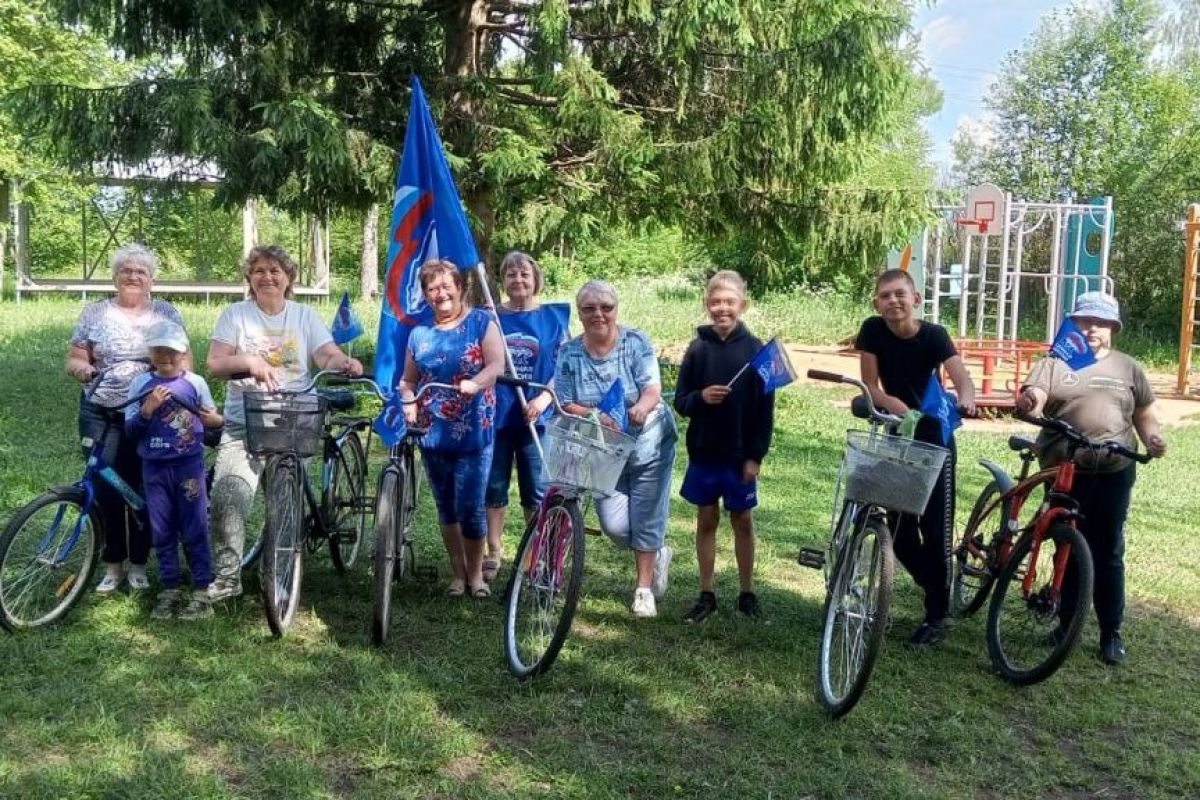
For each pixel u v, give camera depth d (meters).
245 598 5.37
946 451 4.14
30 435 8.92
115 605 5.11
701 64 10.73
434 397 5.15
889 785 3.84
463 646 4.86
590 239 11.41
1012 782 3.97
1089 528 5.22
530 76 10.75
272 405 4.59
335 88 10.88
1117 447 4.88
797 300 25.70
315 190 10.14
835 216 11.59
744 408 5.27
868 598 4.35
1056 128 29.03
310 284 26.95
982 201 15.05
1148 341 22.30
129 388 5.14
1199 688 4.94
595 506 5.41
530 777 3.74
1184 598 6.21
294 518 4.98
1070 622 4.70
